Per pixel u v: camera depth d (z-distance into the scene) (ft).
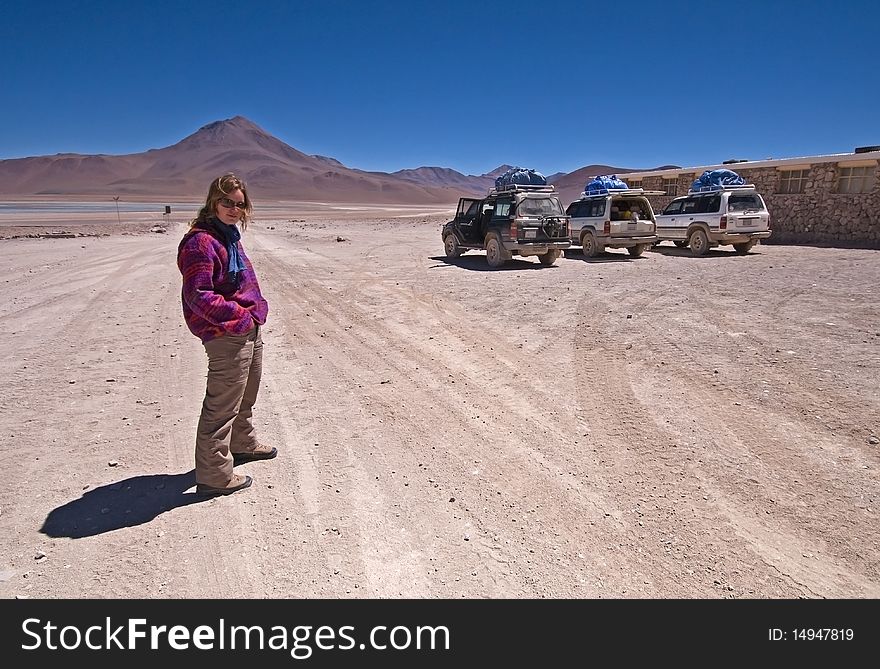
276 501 11.89
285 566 9.84
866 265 45.68
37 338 25.59
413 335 25.62
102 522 11.13
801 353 20.63
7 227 106.73
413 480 12.69
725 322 26.04
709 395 17.07
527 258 56.49
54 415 16.56
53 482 12.67
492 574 9.61
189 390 18.66
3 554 10.13
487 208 53.21
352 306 32.58
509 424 15.60
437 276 44.11
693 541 10.37
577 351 22.24
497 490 12.23
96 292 37.86
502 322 27.66
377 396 17.97
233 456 13.65
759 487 12.01
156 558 10.05
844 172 65.67
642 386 18.08
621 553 10.10
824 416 15.16
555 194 50.06
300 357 22.45
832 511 11.12
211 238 11.17
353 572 9.68
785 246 65.87
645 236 56.34
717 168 78.23
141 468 13.34
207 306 10.91
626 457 13.51
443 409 16.79
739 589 9.20
